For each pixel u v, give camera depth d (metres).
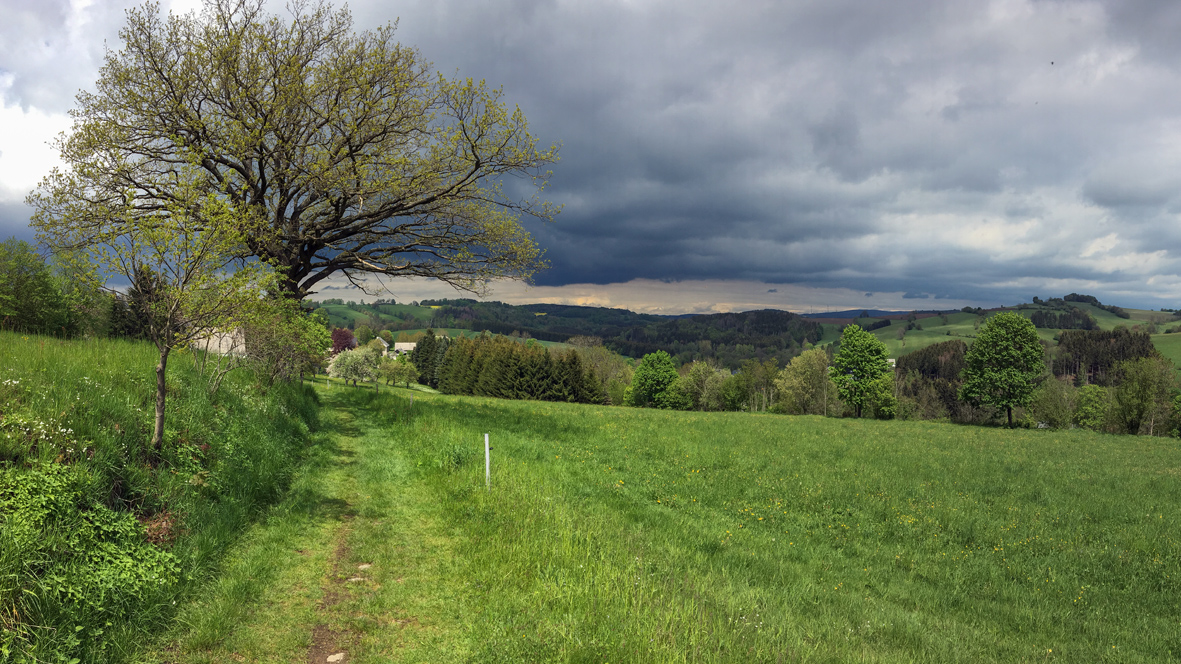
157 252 8.02
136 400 9.33
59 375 8.73
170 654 5.26
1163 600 9.92
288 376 21.80
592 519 10.77
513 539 8.73
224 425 11.29
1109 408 60.69
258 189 20.58
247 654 5.42
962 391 58.53
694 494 15.41
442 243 23.14
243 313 9.30
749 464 19.84
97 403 8.14
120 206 17.00
